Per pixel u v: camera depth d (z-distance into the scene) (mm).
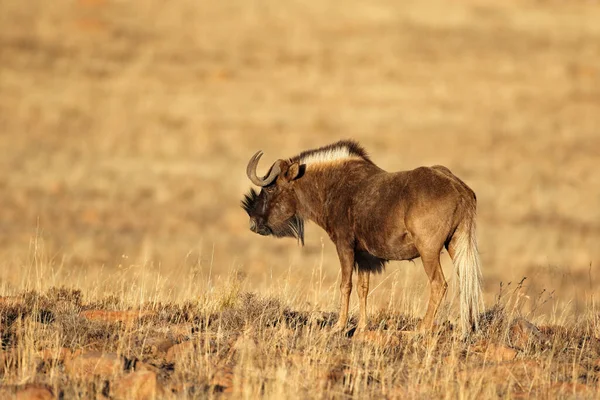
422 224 36312
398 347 34906
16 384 28750
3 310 38031
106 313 38469
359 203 38906
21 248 99812
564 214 141625
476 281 36312
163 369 31641
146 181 160875
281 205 42688
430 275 36438
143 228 124750
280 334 35156
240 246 112438
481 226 130375
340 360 33094
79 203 140625
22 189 148375
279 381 28844
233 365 32375
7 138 197750
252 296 40875
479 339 36375
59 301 41156
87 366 30797
